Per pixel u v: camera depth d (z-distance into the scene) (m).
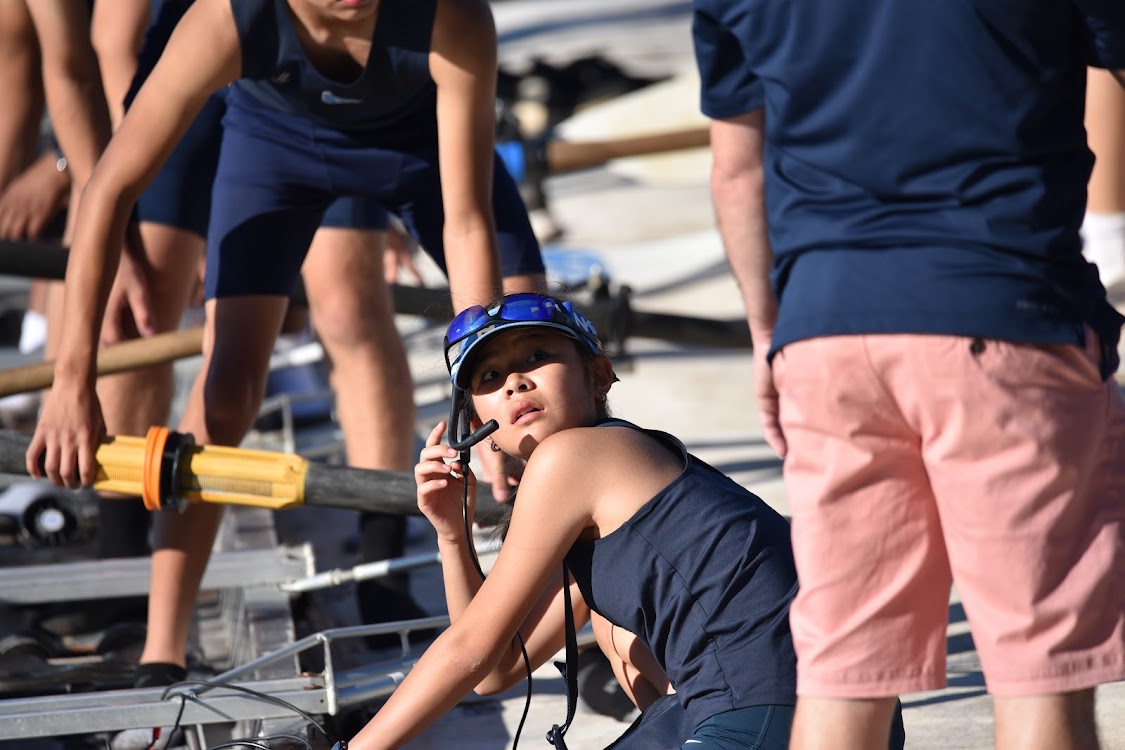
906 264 7.46
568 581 9.30
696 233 34.59
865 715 7.65
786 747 8.59
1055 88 7.43
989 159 7.39
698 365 25.53
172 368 15.41
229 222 13.26
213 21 11.09
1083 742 7.35
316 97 11.99
